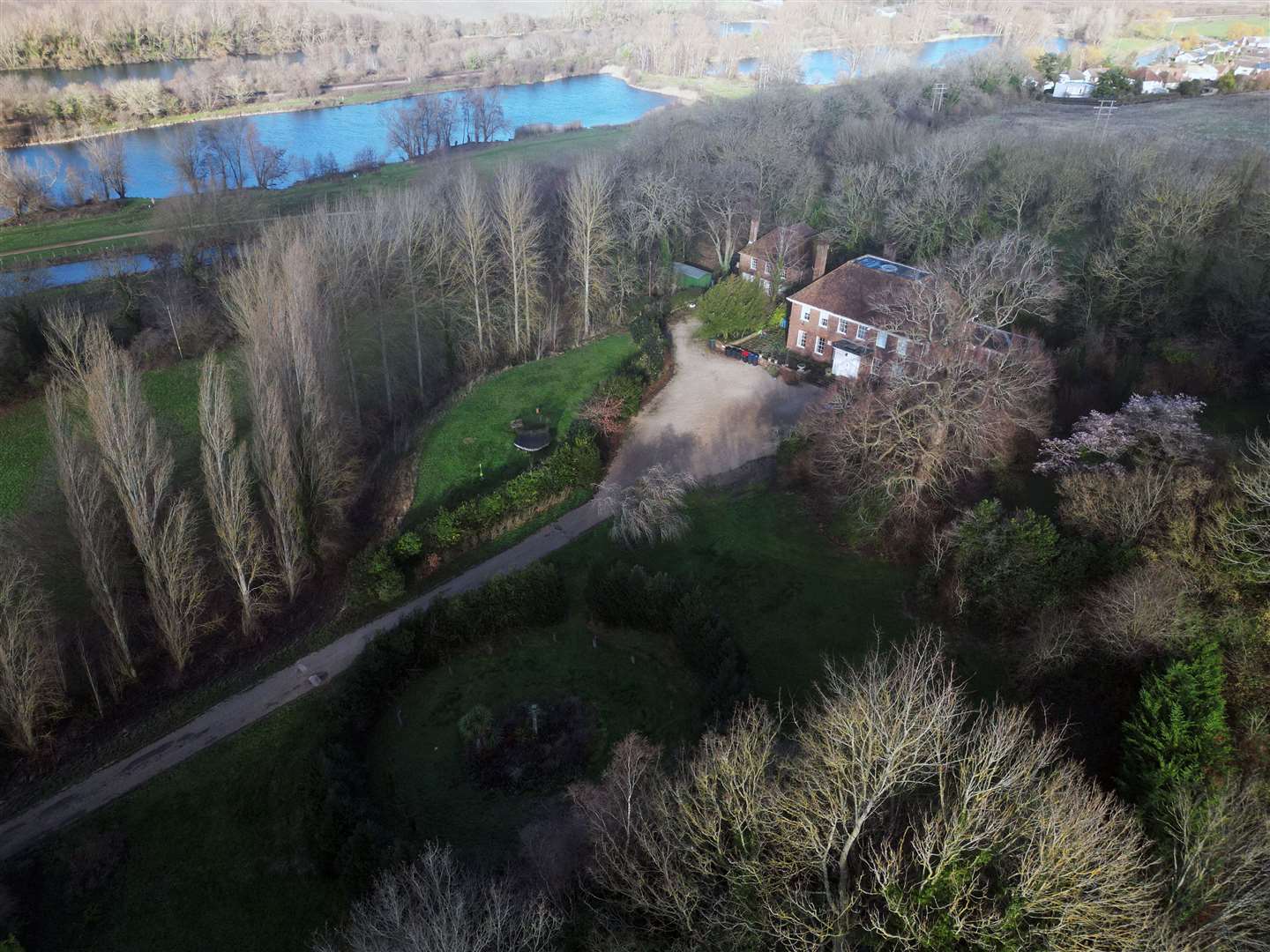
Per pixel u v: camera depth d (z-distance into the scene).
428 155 136.75
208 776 39.41
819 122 121.12
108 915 33.84
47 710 41.41
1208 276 60.12
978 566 44.28
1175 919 25.16
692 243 100.81
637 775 32.22
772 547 52.44
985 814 25.86
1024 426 50.12
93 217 110.62
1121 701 35.56
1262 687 33.09
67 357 65.44
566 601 48.69
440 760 39.94
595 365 73.94
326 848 34.28
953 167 90.25
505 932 26.61
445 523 51.81
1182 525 38.84
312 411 50.22
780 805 27.89
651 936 28.36
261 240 85.31
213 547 51.09
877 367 60.41
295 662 45.81
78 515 39.12
